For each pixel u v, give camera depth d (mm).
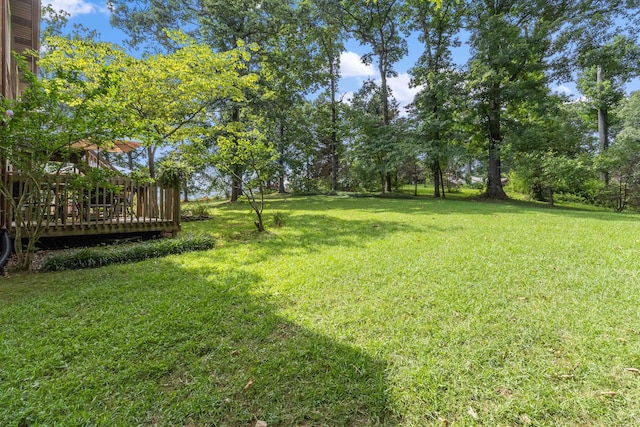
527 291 2955
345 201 15031
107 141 4406
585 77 18938
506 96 14883
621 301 2678
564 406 1526
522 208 11453
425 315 2498
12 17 7008
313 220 8242
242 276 3562
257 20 14641
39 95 3537
